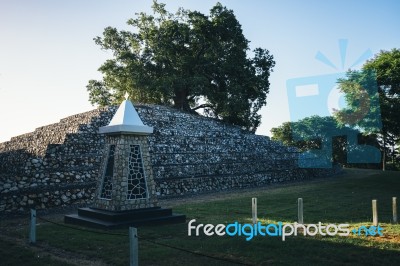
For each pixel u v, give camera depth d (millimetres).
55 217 15078
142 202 12828
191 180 24203
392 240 9414
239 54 40875
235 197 20812
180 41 40156
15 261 8328
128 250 9047
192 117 36250
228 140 33969
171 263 7891
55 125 31719
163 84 36000
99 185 13438
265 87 43031
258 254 8289
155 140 27953
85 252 8984
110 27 41406
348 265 7398
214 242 9531
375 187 24297
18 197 16453
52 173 18750
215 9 40469
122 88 41469
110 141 13469
